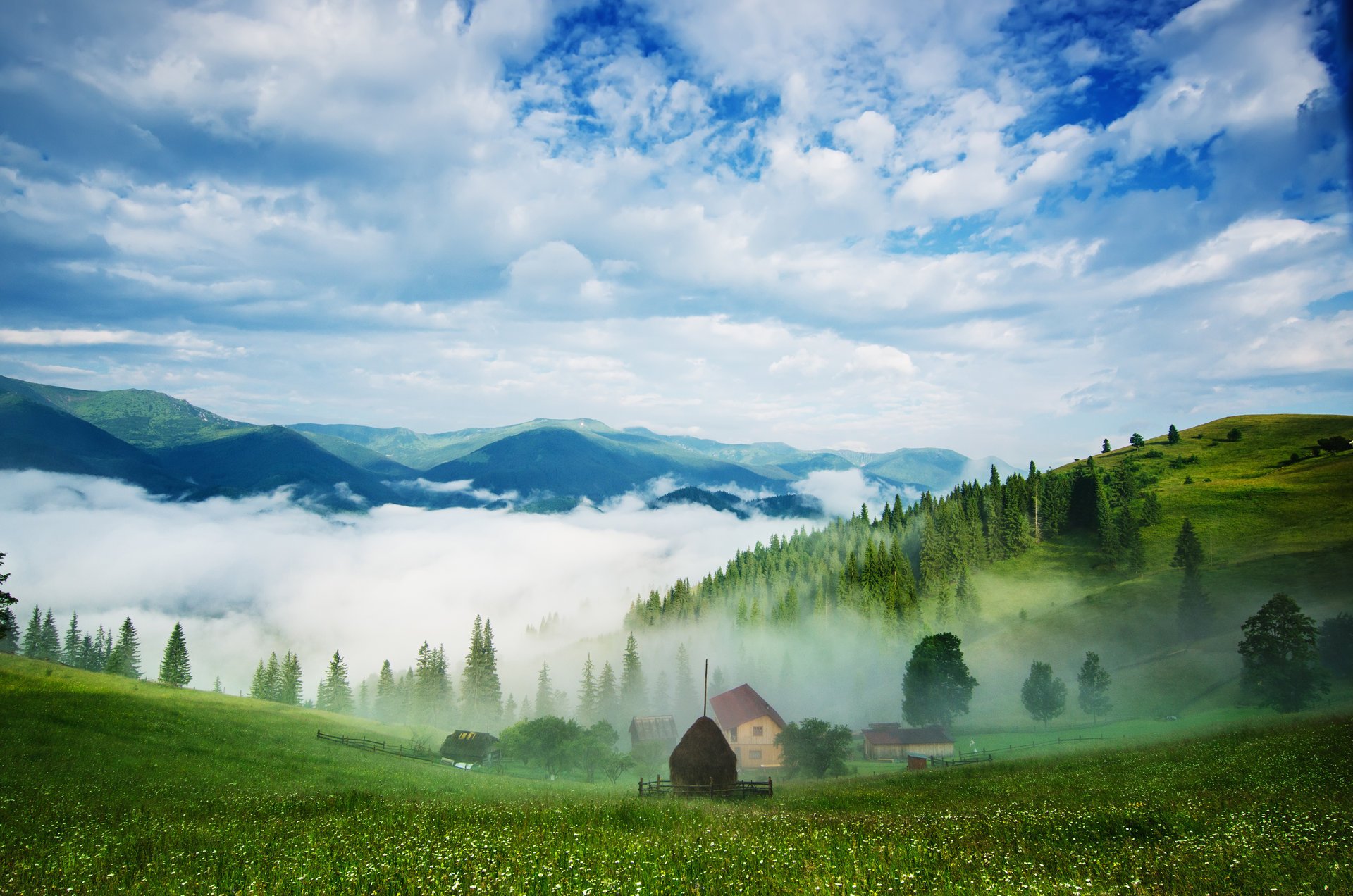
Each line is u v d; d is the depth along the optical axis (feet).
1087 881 36.58
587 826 61.46
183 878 42.04
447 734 315.58
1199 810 60.90
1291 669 206.49
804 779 228.22
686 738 163.02
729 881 38.70
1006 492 584.81
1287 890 34.71
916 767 222.28
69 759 129.70
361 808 80.07
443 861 43.88
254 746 168.04
